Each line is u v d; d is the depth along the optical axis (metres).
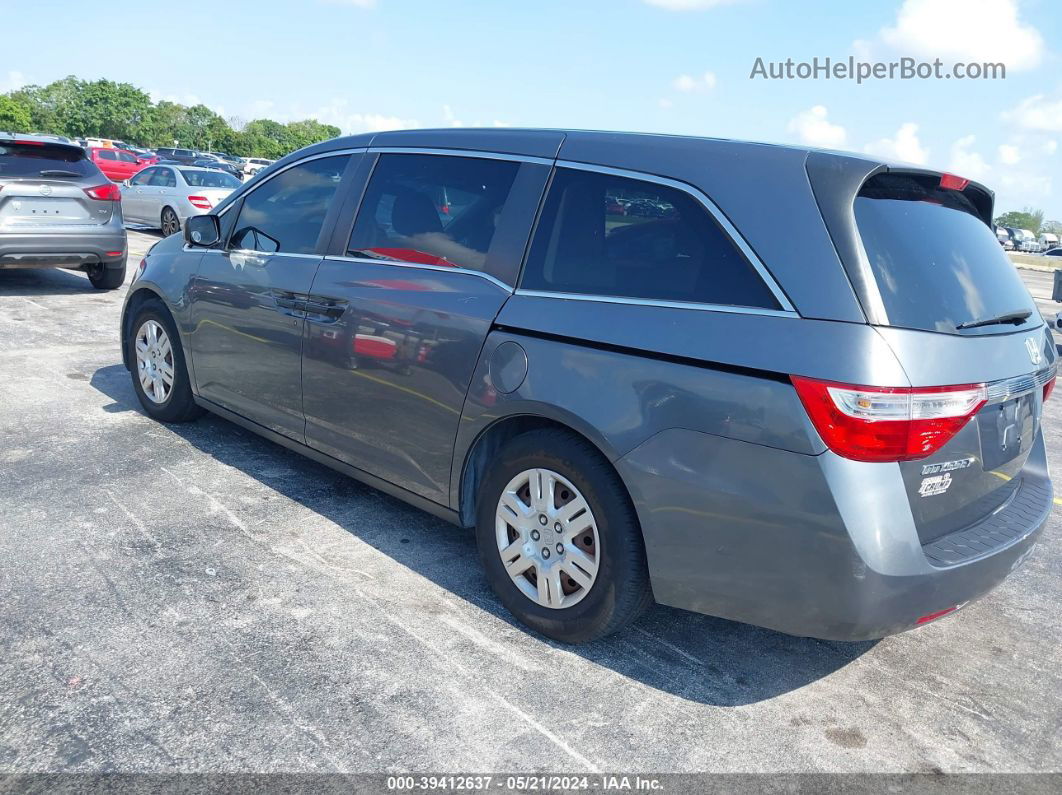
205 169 17.00
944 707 2.88
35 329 7.55
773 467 2.46
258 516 3.95
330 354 3.72
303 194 4.13
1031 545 2.87
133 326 5.21
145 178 17.28
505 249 3.18
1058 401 7.94
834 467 2.38
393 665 2.85
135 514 3.88
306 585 3.34
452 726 2.57
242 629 3.00
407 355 3.37
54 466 4.38
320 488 4.34
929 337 2.47
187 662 2.78
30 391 5.66
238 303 4.26
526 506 3.10
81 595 3.15
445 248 3.38
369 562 3.57
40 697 2.56
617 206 2.94
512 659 2.95
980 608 3.64
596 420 2.75
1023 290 3.09
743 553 2.54
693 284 2.69
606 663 2.98
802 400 2.40
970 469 2.67
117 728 2.46
